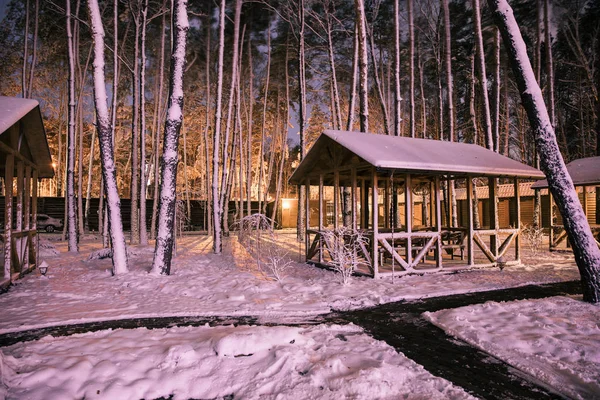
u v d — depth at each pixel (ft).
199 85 90.38
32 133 28.68
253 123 108.37
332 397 10.08
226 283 26.55
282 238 72.79
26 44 55.11
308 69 87.66
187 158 118.11
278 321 18.12
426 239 35.91
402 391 10.57
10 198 25.54
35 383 10.80
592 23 73.41
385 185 43.09
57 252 46.26
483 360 13.16
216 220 47.44
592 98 83.41
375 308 20.47
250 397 10.35
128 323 17.95
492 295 23.18
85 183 113.39
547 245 54.03
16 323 17.54
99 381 11.16
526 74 21.77
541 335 14.89
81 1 63.87
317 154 35.50
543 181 46.57
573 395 10.41
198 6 80.59
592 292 20.12
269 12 82.74
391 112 84.48
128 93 85.35
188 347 13.23
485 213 82.33
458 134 85.40
